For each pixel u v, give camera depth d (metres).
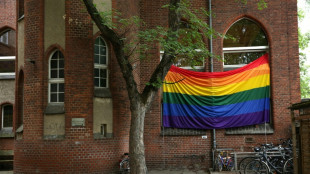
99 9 12.82
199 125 14.29
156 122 14.45
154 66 14.75
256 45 14.73
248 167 11.77
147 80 14.76
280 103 14.17
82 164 11.82
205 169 14.10
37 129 12.09
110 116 12.76
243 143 14.10
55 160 11.77
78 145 11.84
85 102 12.10
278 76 14.28
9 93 17.12
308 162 9.63
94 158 12.04
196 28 10.91
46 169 11.80
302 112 10.14
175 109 14.48
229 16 14.66
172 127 14.50
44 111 12.18
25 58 12.70
